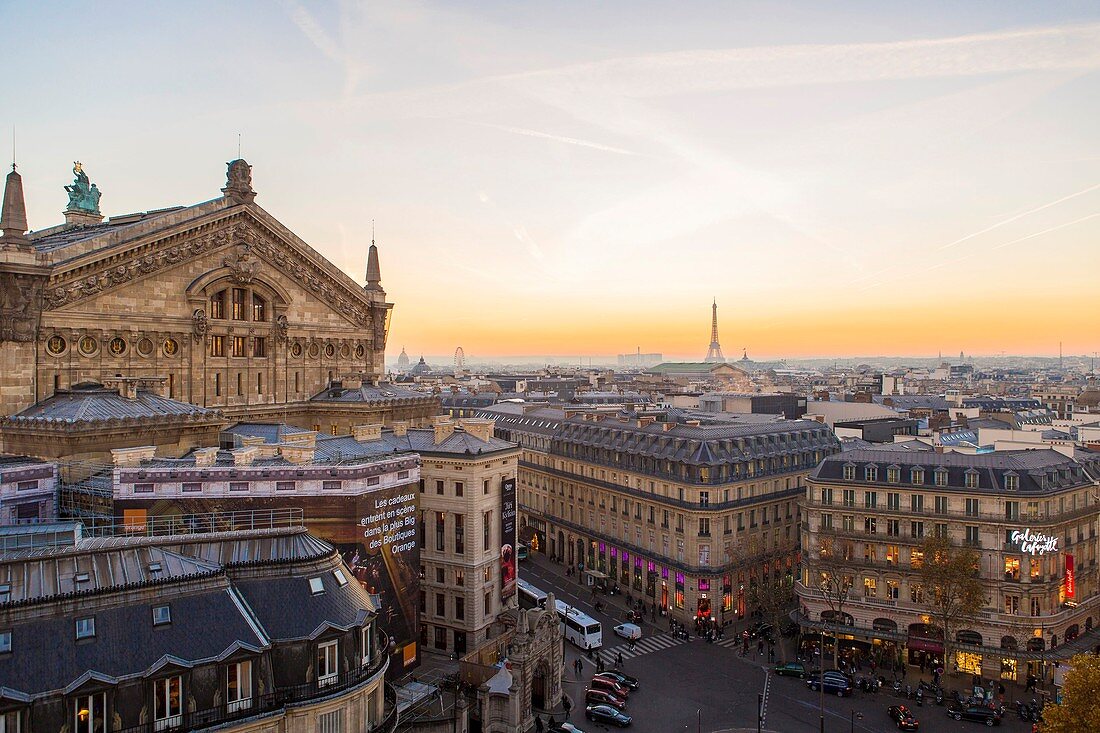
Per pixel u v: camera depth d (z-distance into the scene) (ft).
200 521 223.92
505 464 311.27
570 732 241.55
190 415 270.67
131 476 220.23
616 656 321.73
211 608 151.53
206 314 303.68
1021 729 253.24
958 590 285.64
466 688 255.91
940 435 483.92
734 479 374.02
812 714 265.13
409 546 262.88
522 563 472.03
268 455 252.21
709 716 263.29
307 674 155.94
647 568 395.55
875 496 326.24
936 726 255.50
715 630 349.41
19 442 244.83
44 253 254.27
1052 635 290.76
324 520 234.58
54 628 135.64
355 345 379.35
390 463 253.24
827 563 323.16
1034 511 295.48
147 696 138.21
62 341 261.65
